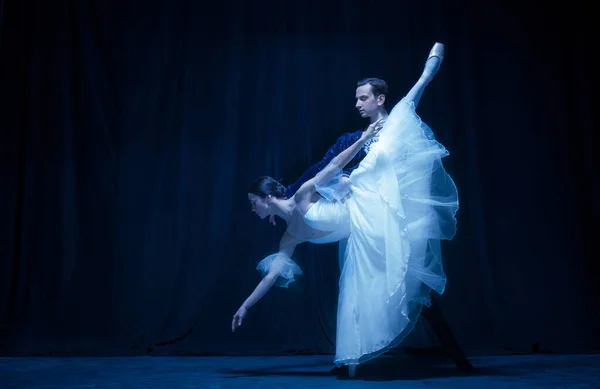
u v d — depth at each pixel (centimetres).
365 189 268
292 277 269
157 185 417
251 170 421
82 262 407
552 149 429
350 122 421
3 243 408
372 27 432
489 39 438
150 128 422
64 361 347
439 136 425
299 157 421
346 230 275
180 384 252
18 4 430
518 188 425
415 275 262
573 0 439
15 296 398
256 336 399
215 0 435
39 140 416
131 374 287
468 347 391
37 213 409
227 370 302
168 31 431
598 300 409
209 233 412
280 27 432
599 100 433
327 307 400
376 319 256
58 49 424
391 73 428
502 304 409
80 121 420
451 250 413
